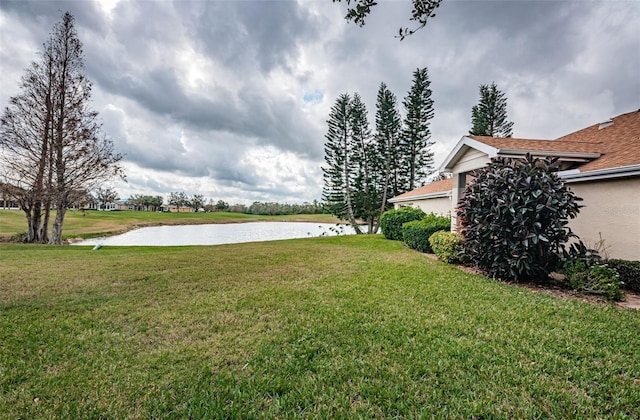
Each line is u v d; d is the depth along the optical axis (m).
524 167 5.91
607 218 6.46
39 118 15.38
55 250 11.12
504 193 5.88
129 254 10.02
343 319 3.94
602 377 2.59
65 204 16.06
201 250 11.21
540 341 3.27
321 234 26.80
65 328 3.71
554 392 2.38
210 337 3.45
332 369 2.75
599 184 6.64
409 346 3.17
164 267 7.60
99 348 3.19
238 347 3.20
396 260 8.57
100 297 4.99
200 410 2.22
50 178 15.44
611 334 3.43
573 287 5.33
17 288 5.55
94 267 7.54
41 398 2.35
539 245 5.64
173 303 4.68
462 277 6.31
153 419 2.14
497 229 5.92
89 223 30.25
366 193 27.67
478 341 3.26
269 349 3.14
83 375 2.66
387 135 26.66
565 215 5.74
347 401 2.32
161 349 3.16
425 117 25.67
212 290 5.45
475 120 26.39
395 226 14.74
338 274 6.71
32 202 15.48
